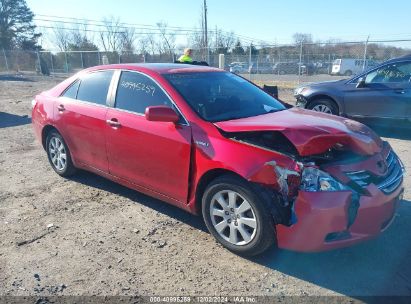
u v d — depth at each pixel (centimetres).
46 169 597
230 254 352
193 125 366
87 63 3716
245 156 324
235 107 409
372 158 333
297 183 301
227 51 4041
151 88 414
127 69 448
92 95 479
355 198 302
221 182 340
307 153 305
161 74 416
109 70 470
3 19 6191
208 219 362
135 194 491
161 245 368
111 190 506
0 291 303
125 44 5378
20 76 3228
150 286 308
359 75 849
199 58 2839
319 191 298
